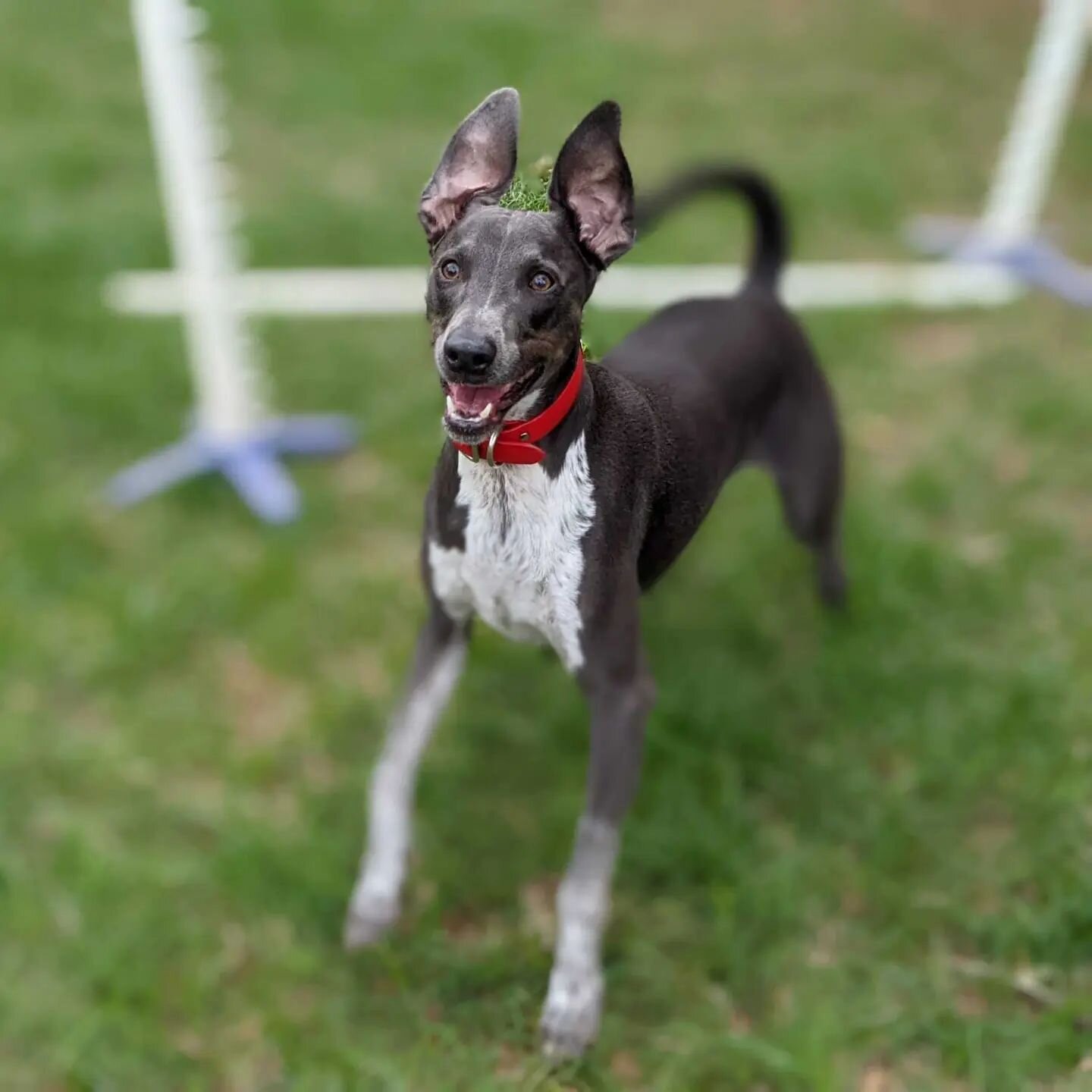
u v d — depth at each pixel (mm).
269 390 2248
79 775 1612
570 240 1229
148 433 2156
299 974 1426
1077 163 3086
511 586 1307
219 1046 1382
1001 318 2426
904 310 2434
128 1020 1382
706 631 1761
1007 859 1492
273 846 1521
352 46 3859
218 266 1949
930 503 1949
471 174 1268
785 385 1542
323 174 3113
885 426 2123
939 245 2717
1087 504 1943
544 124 3268
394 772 1418
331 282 2559
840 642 1731
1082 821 1504
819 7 4191
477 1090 1318
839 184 2928
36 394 2205
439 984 1414
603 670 1328
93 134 3268
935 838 1517
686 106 3438
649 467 1323
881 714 1641
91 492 2031
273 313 2471
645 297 2449
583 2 4234
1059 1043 1330
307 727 1676
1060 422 2066
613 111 1198
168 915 1478
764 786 1590
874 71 3695
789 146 3199
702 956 1428
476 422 1189
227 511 1993
